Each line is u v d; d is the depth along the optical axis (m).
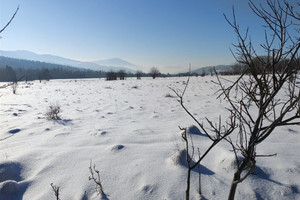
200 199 2.06
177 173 2.45
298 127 4.03
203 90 12.59
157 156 2.91
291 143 3.25
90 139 3.85
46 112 6.61
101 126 4.85
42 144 3.67
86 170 2.67
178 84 18.70
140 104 8.43
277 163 2.58
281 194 2.09
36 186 2.41
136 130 4.30
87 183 2.41
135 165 2.71
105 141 3.69
